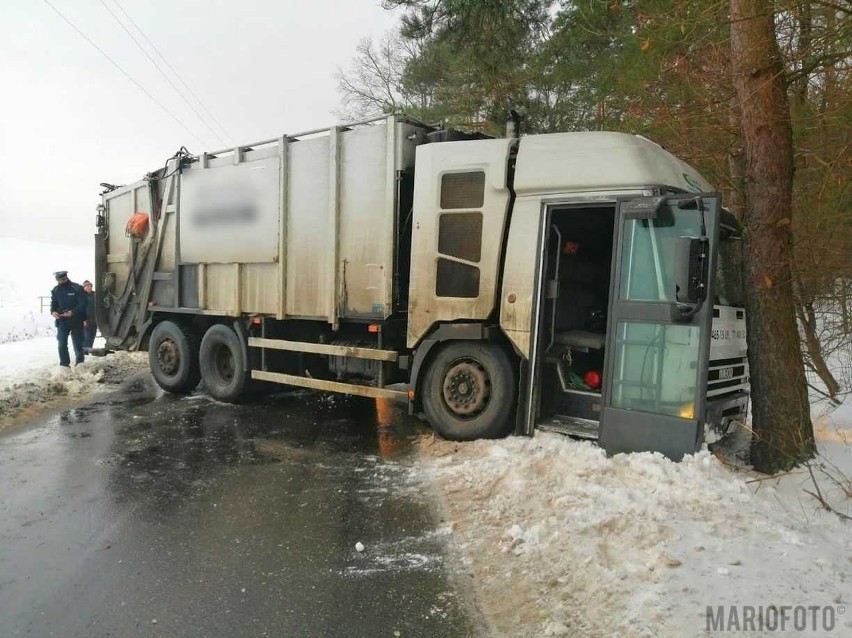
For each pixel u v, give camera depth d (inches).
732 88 260.8
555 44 460.4
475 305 238.2
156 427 291.0
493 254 234.8
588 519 156.9
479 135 264.4
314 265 293.6
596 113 468.1
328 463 233.5
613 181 209.8
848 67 216.8
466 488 196.9
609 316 206.5
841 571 128.3
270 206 311.4
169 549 160.4
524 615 126.5
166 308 373.1
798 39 217.5
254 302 323.0
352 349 277.6
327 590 139.4
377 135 268.8
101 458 239.5
